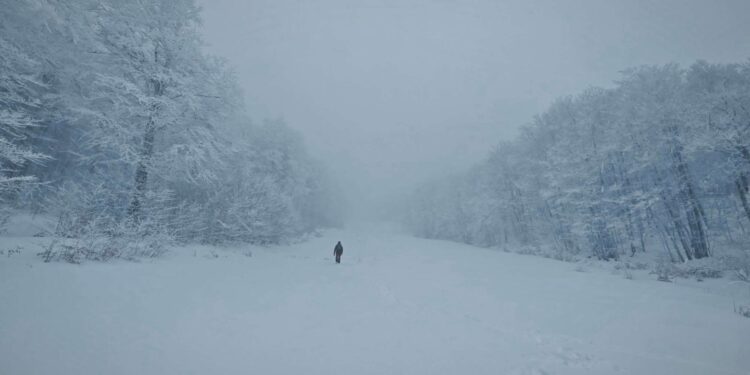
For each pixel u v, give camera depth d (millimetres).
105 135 11844
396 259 19547
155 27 12945
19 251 6941
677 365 4621
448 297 8781
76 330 3840
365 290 8859
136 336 3963
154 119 12234
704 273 13859
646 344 5488
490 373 3926
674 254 20500
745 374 4371
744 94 16031
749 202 16203
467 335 5453
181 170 13562
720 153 17141
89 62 12656
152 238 9977
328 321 5609
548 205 28250
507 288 10719
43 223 10609
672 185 18719
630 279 13320
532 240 33000
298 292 7699
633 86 20547
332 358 4020
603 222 21969
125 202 12062
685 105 17781
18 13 10570
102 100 12516
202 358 3629
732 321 6984
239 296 6637
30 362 2957
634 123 19328
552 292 10133
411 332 5383
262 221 18641
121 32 12688
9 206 10414
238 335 4477
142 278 6730
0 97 9750
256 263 11914
